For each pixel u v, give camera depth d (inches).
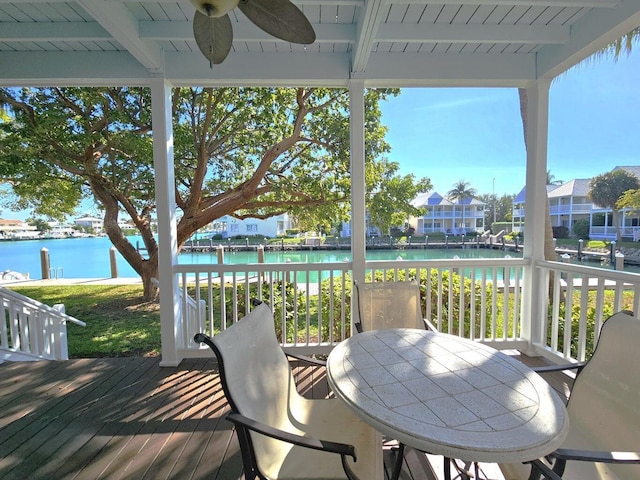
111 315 246.8
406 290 96.7
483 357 61.6
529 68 122.0
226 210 263.7
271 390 59.7
